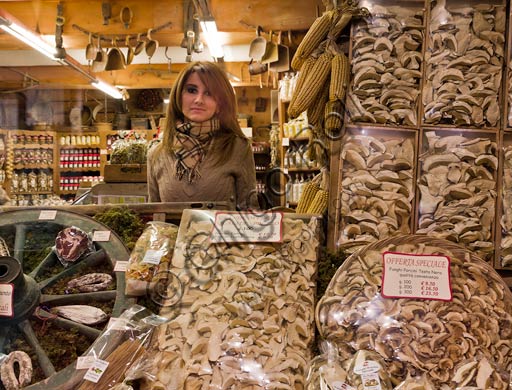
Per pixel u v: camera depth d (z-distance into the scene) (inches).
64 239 52.1
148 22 154.0
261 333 43.1
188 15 147.3
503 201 56.0
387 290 44.8
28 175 228.8
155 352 41.9
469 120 57.0
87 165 237.6
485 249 55.8
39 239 54.8
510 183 56.1
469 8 57.6
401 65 57.8
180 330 43.3
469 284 45.2
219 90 64.3
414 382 38.3
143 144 105.5
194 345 41.9
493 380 38.2
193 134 65.4
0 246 53.2
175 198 65.0
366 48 58.1
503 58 57.5
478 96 57.1
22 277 45.9
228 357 41.1
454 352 41.3
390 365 40.8
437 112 57.1
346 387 37.4
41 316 46.4
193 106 64.4
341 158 57.3
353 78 58.4
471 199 56.1
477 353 41.4
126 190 97.3
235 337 42.4
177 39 161.6
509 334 43.0
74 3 154.6
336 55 59.1
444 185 56.4
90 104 238.1
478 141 56.6
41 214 55.5
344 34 61.8
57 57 155.3
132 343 42.8
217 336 42.4
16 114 228.1
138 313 45.6
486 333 42.6
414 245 47.6
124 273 49.4
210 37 148.9
